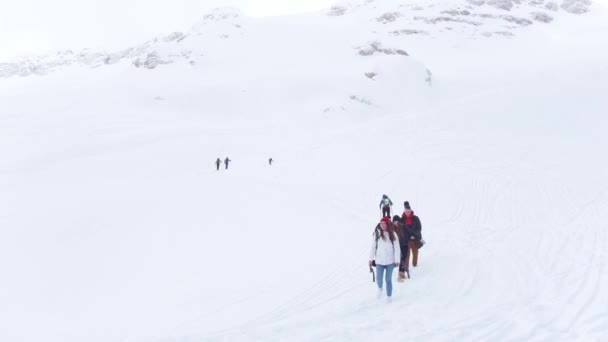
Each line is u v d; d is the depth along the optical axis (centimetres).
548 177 2959
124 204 2767
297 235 1892
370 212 2319
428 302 939
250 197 2789
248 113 8619
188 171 4541
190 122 7788
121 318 1209
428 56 13362
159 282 1490
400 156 3775
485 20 16475
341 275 1291
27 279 1650
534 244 1412
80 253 1909
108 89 10538
